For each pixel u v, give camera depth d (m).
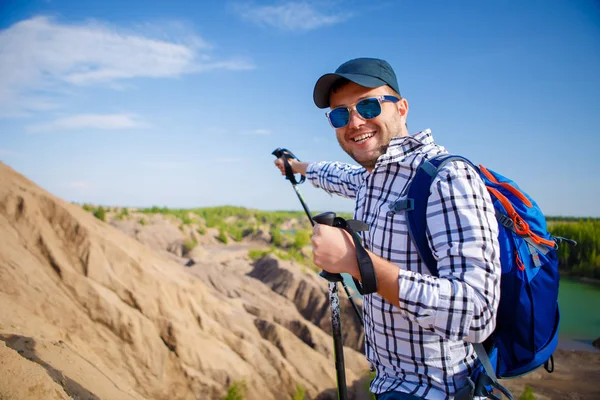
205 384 19.34
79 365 6.22
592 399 28.36
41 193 18.70
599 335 47.03
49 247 17.11
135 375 16.81
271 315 41.44
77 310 15.95
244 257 87.00
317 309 50.22
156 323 20.09
